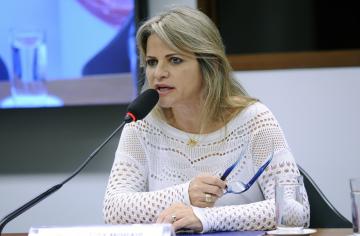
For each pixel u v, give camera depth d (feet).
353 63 25.48
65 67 25.89
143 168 17.30
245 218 14.16
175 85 15.88
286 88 25.80
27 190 27.02
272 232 12.69
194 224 13.43
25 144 27.07
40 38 25.95
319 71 25.59
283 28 27.40
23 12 26.03
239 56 26.35
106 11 25.57
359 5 26.91
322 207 17.33
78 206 26.61
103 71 25.66
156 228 11.03
